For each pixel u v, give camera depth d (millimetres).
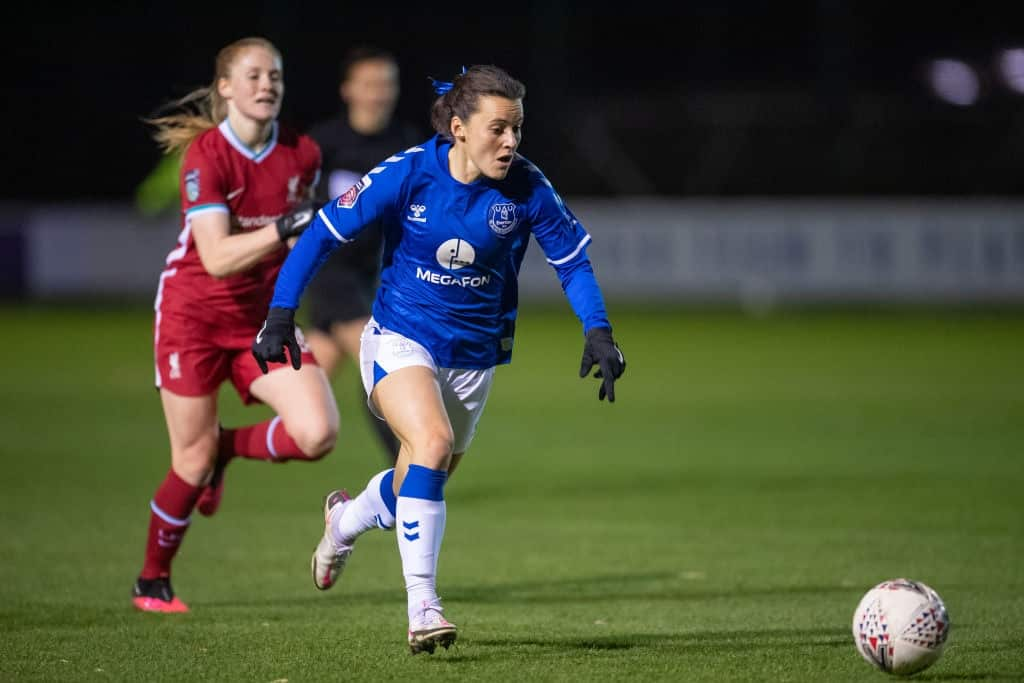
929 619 16219
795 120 105438
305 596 22891
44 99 109438
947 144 103875
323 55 106875
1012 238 89312
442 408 17781
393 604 22125
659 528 29719
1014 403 50656
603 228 94312
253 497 34000
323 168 33281
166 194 75438
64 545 27406
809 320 85000
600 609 21797
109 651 18203
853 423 46250
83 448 40719
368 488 19500
